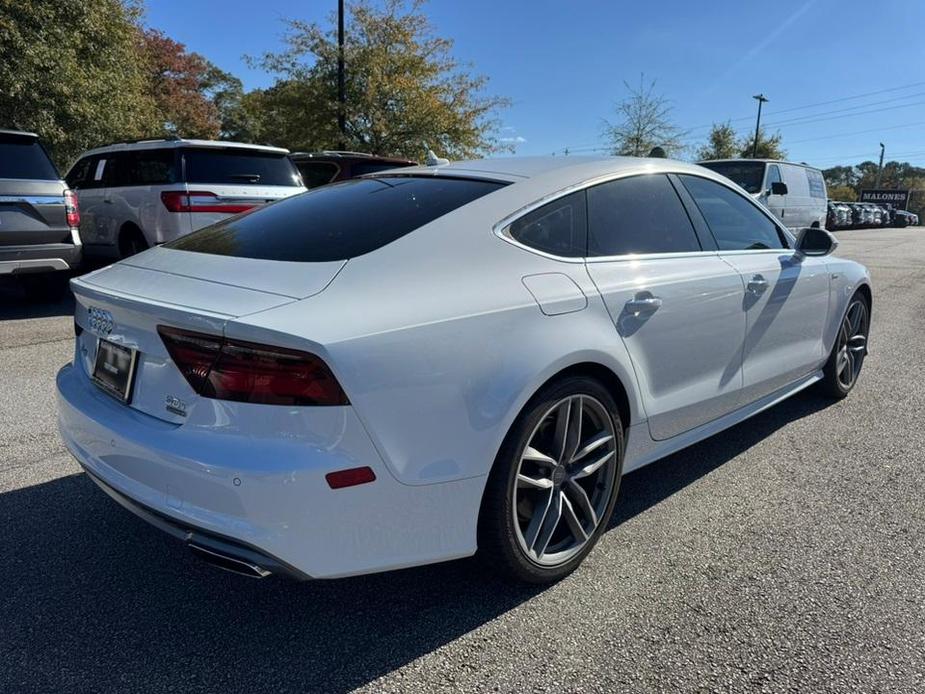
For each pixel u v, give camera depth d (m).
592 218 2.94
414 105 18.91
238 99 50.28
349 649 2.30
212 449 2.02
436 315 2.22
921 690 2.12
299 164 11.21
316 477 1.98
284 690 2.11
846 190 76.56
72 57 13.23
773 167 12.66
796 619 2.46
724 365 3.46
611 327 2.74
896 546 2.96
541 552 2.59
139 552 2.87
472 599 2.58
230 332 1.98
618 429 2.83
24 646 2.29
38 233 6.86
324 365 1.97
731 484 3.58
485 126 20.75
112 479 2.31
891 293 10.50
